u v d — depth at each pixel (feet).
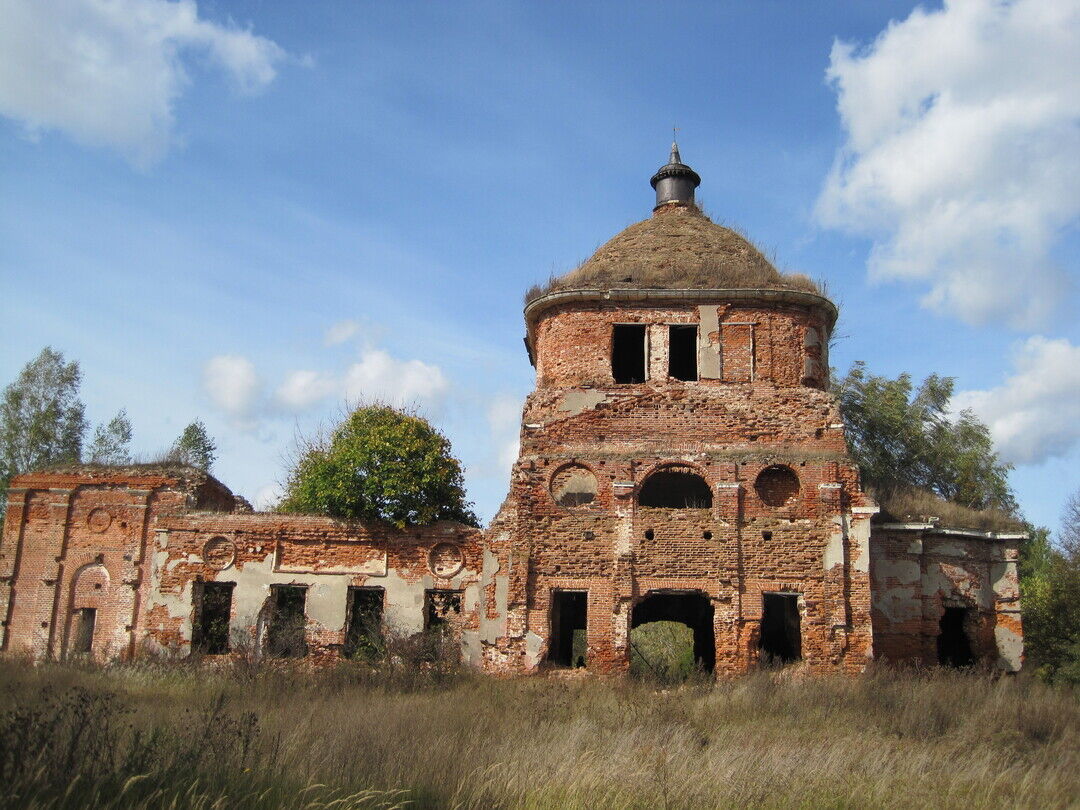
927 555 79.20
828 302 79.66
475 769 32.94
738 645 69.92
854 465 73.51
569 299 79.51
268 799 28.04
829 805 32.89
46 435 138.51
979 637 78.18
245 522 82.43
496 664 73.05
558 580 72.49
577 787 31.94
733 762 37.19
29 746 28.12
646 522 72.90
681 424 75.20
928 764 40.06
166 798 26.96
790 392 75.66
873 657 70.95
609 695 58.95
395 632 77.46
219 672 71.20
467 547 80.59
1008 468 136.56
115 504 86.69
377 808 28.55
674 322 78.48
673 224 90.02
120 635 83.15
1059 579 97.50
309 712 46.85
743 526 72.38
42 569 85.66
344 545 81.66
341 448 83.97
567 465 74.95
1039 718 51.26
